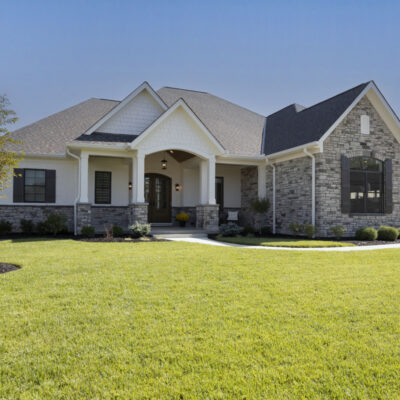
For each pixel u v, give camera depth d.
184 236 14.38
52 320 3.98
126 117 16.06
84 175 14.09
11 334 3.60
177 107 14.73
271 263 7.57
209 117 18.89
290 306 4.49
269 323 3.88
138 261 7.68
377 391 2.57
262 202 16.09
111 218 16.30
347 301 4.71
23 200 15.03
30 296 4.91
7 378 2.78
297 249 10.18
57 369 2.90
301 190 14.45
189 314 4.18
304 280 5.93
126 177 16.67
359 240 13.05
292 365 2.95
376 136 14.57
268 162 16.38
